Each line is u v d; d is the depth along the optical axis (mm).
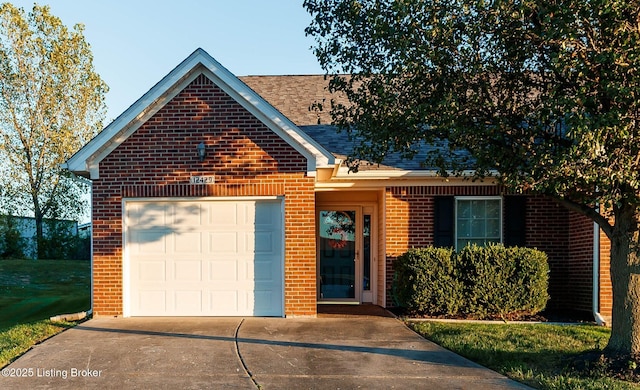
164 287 12625
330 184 14312
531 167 8070
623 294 8562
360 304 15117
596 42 7562
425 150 14297
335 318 12430
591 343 10016
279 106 16844
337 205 15609
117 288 12461
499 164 8641
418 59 8461
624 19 7340
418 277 12516
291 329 11195
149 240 12672
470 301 12492
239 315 12578
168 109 12594
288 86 18047
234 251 12664
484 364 8875
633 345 8438
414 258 12641
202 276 12641
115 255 12477
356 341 10289
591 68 7582
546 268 12688
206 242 12680
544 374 8273
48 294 18812
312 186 12438
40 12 28891
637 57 6965
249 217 12688
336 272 15617
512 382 8031
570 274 13953
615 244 8711
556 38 7406
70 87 29516
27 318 15062
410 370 8562
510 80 8812
